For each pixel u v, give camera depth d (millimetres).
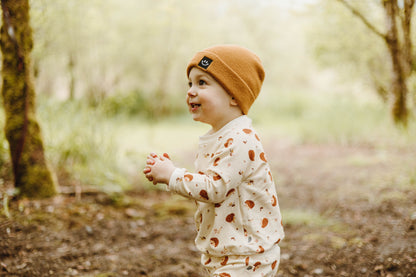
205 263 1694
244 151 1606
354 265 2609
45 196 3582
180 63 12750
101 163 4531
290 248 3082
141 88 13547
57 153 4418
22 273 2297
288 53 16203
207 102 1659
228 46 1731
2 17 3244
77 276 2385
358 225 3461
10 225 2873
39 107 4547
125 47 10031
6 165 3902
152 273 2537
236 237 1586
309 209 4242
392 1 3539
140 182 4969
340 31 7391
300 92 17078
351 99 10008
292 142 9648
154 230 3412
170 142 9164
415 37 3965
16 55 3307
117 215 3648
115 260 2686
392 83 5387
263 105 15453
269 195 1687
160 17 8695
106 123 5074
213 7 11008
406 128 5934
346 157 7156
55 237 2885
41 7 3754
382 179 4891
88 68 7180
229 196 1609
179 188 1565
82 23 5906
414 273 2289
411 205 3740
